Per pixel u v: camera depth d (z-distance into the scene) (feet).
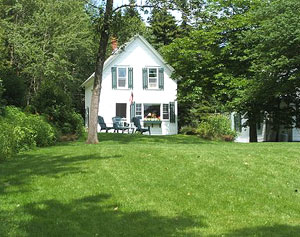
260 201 22.77
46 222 17.80
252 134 73.97
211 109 108.78
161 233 17.28
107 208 20.26
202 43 73.26
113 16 46.19
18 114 45.29
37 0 103.55
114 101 99.96
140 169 28.37
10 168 28.30
